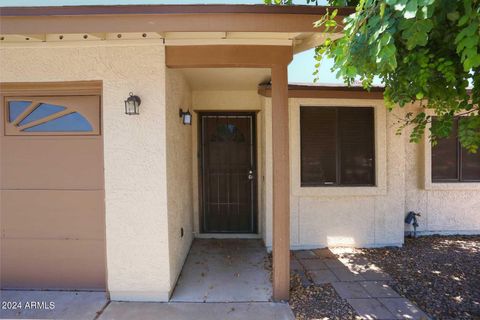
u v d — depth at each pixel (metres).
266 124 5.20
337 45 2.62
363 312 3.37
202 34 3.38
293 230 5.52
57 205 3.79
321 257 5.10
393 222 5.64
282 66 3.47
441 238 6.04
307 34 3.22
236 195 6.16
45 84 3.61
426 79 2.81
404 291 3.86
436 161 6.13
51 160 3.77
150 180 3.58
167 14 2.81
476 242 5.79
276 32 2.96
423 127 3.82
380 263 4.80
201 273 4.39
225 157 6.14
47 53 3.56
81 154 3.75
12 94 3.72
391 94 3.38
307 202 5.54
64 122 3.76
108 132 3.57
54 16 2.82
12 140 3.78
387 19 2.15
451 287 3.97
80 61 3.54
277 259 3.60
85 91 3.69
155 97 3.54
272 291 3.78
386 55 2.12
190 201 5.57
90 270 3.80
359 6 2.21
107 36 3.50
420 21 2.10
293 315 3.31
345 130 5.61
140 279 3.61
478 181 6.15
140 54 3.51
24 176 3.79
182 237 4.62
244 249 5.39
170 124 3.79
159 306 3.50
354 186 5.59
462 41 2.12
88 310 3.40
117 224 3.61
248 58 3.47
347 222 5.59
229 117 6.07
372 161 5.64
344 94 5.36
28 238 3.82
